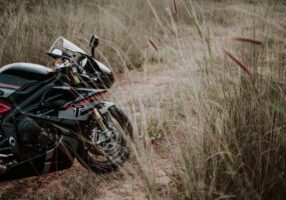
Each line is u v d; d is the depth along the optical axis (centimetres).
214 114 333
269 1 395
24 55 622
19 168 336
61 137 348
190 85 369
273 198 288
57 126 349
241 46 380
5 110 343
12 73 348
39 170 342
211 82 357
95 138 364
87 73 361
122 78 667
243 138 314
